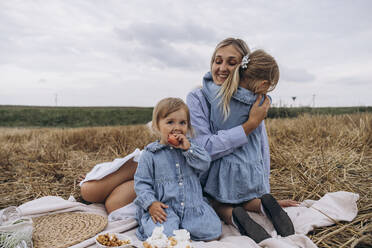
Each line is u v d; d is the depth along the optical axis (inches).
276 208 86.5
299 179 125.6
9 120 798.5
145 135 243.6
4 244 67.7
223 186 94.9
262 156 108.0
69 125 812.6
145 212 87.0
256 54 97.7
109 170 102.5
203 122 101.5
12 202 116.5
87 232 83.1
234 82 95.6
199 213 85.9
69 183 138.1
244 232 85.6
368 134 171.5
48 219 93.4
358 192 108.7
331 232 82.0
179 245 64.9
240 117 98.6
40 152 189.2
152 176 90.3
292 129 220.1
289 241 76.2
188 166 90.8
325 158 146.7
